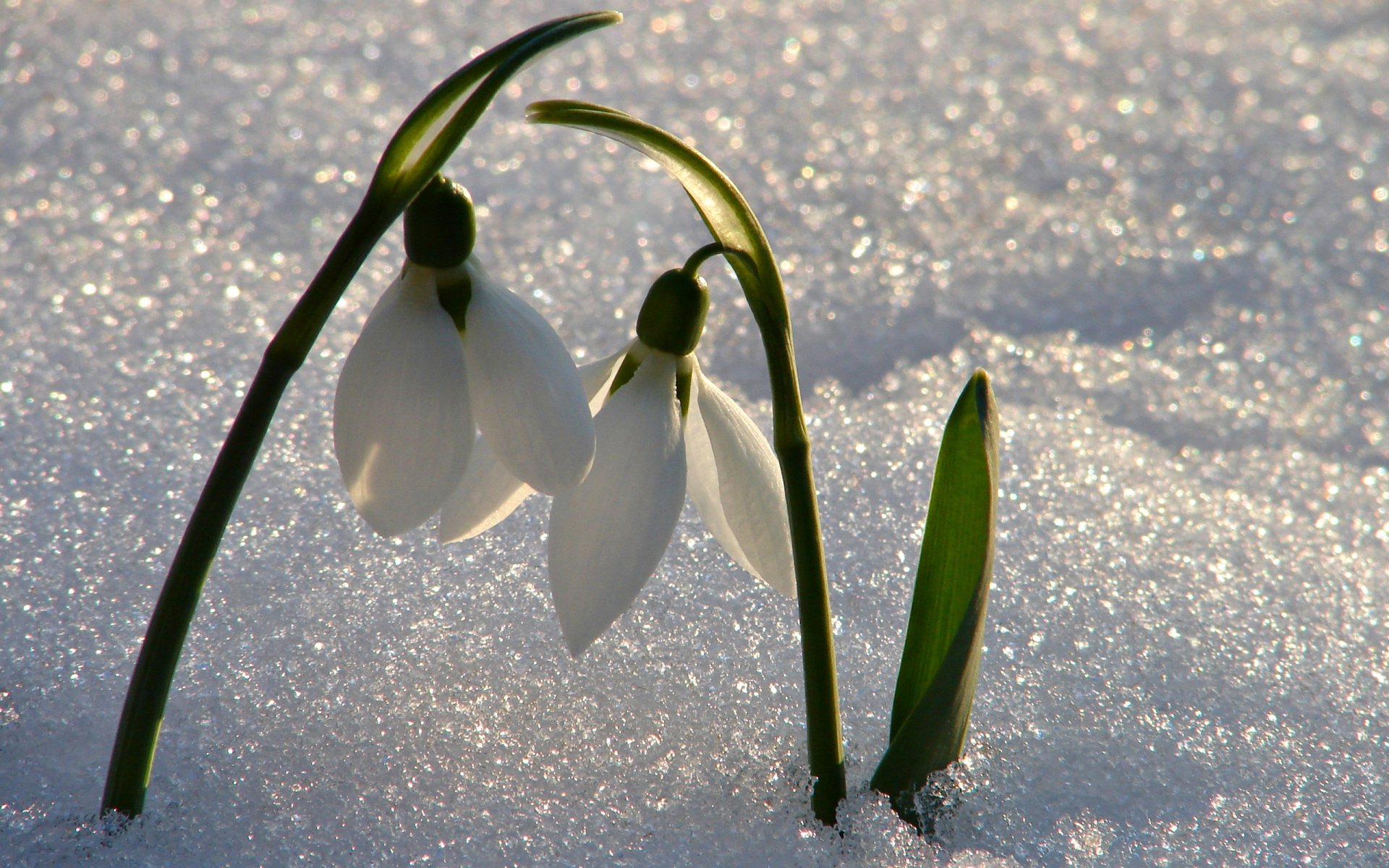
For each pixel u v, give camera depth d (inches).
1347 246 41.9
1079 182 45.5
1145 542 28.6
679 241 39.6
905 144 47.1
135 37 48.5
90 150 40.7
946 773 26.3
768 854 26.0
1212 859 26.2
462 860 26.0
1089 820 26.4
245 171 41.1
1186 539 28.7
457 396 24.8
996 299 38.4
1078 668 27.4
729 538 25.5
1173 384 35.1
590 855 26.0
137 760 25.8
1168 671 27.4
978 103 51.1
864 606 27.7
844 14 59.1
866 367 35.2
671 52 53.1
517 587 27.6
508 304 24.8
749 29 56.1
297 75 47.5
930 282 38.7
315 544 27.9
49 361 30.5
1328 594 28.2
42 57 45.9
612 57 51.9
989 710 27.0
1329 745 27.0
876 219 41.9
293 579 27.6
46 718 26.6
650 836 26.1
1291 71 55.8
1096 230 42.3
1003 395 34.0
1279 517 29.4
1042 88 53.1
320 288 24.8
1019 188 44.8
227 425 29.2
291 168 41.6
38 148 40.4
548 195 41.5
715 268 38.6
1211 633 27.8
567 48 52.1
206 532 25.2
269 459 28.7
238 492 25.1
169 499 28.3
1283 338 37.3
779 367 25.2
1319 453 32.5
